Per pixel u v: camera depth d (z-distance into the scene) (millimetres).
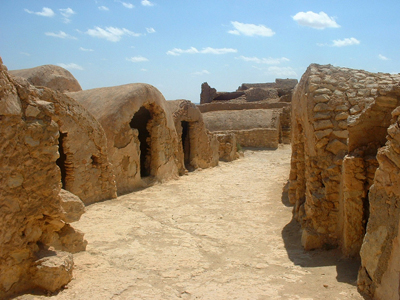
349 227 4949
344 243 5109
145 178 11352
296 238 6203
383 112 4828
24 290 4051
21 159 4035
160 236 6449
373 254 3727
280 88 35000
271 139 22375
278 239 6270
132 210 8258
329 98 5828
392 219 3525
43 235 4520
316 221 5672
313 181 5809
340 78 6180
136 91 10547
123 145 10078
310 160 5938
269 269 4914
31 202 4145
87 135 8477
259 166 15688
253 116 24047
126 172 10242
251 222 7355
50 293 4023
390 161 3613
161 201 9195
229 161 17375
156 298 4062
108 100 10273
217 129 23391
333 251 5340
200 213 8094
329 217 5605
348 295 3879
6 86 3914
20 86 4125
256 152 20812
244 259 5336
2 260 3885
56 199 4383
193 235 6535
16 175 3994
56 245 4895
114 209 8258
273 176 12797
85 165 8484
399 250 3334
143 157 12984
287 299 3963
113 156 9750
